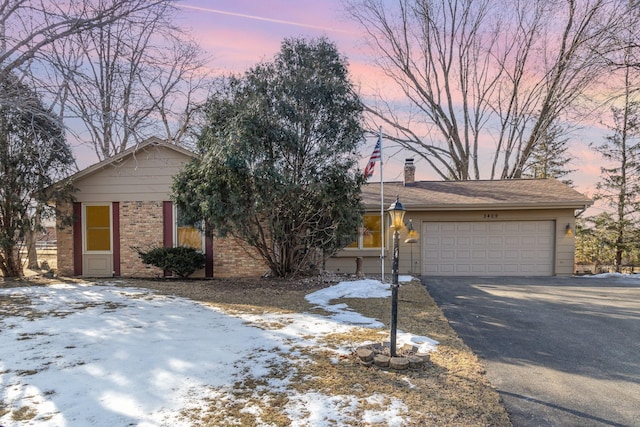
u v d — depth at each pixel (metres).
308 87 10.92
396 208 4.98
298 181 11.02
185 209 11.66
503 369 4.82
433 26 24.03
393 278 5.06
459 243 14.16
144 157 13.41
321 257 12.45
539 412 3.77
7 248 12.66
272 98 10.92
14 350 5.52
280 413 3.71
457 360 5.11
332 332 6.35
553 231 13.75
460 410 3.78
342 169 10.88
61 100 9.38
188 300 9.10
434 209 13.90
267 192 10.37
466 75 24.55
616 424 3.56
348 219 10.99
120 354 5.31
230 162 10.06
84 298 9.38
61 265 13.64
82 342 5.86
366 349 5.15
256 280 11.99
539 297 9.41
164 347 5.59
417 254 14.23
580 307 8.27
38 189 12.68
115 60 14.13
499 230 14.02
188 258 12.61
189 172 11.77
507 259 13.98
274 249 11.95
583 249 22.88
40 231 12.90
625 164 20.56
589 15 19.03
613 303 8.66
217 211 10.46
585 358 5.22
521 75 23.19
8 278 12.83
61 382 4.43
